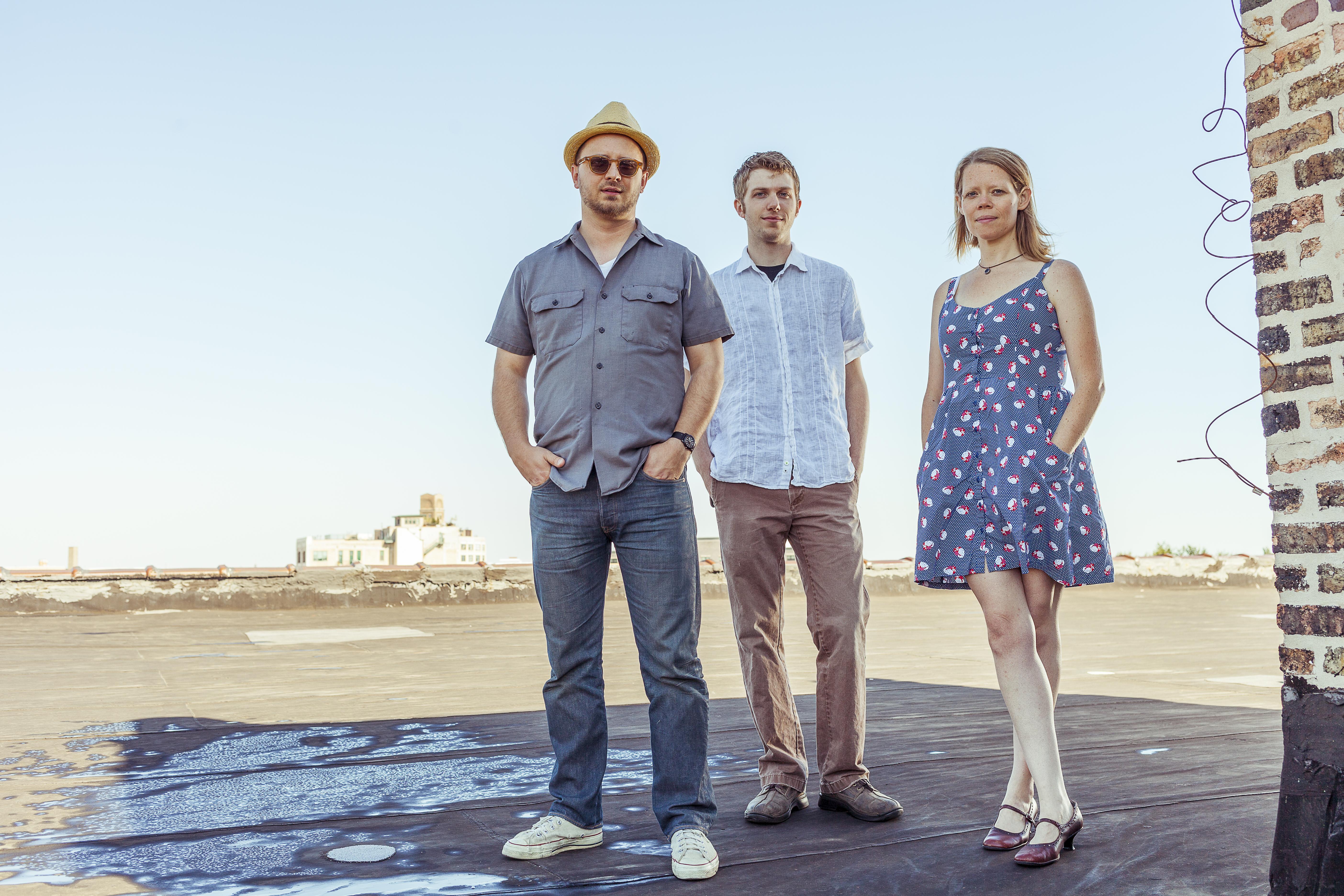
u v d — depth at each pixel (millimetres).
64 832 2586
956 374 2531
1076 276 2398
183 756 3588
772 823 2637
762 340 2865
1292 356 1835
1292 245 1843
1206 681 5656
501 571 12453
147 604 10742
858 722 2762
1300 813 1792
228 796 2980
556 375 2418
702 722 2379
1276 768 3236
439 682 5664
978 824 2617
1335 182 1773
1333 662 1752
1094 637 8477
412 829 2609
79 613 10445
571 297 2416
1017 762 2404
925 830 2561
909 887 2098
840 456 2838
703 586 13531
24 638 8016
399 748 3730
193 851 2412
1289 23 1859
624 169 2424
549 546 2410
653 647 2367
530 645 7781
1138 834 2461
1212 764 3307
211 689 5352
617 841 2484
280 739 3922
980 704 4793
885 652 7465
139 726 4191
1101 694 5082
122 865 2295
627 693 5348
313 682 5633
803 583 2846
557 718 2441
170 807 2850
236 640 8078
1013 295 2445
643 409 2389
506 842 2459
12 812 2799
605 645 7898
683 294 2457
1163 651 7379
